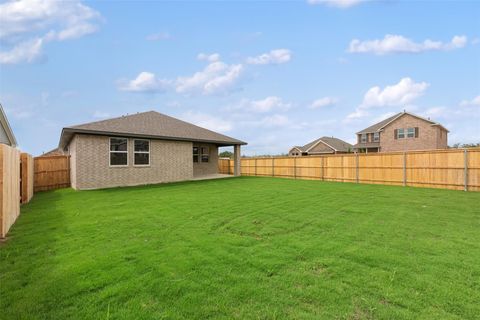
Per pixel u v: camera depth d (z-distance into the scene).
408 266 3.72
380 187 13.51
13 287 3.21
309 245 4.55
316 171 18.89
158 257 4.05
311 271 3.58
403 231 5.40
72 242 4.80
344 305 2.81
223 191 11.47
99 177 13.47
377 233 5.26
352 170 16.91
